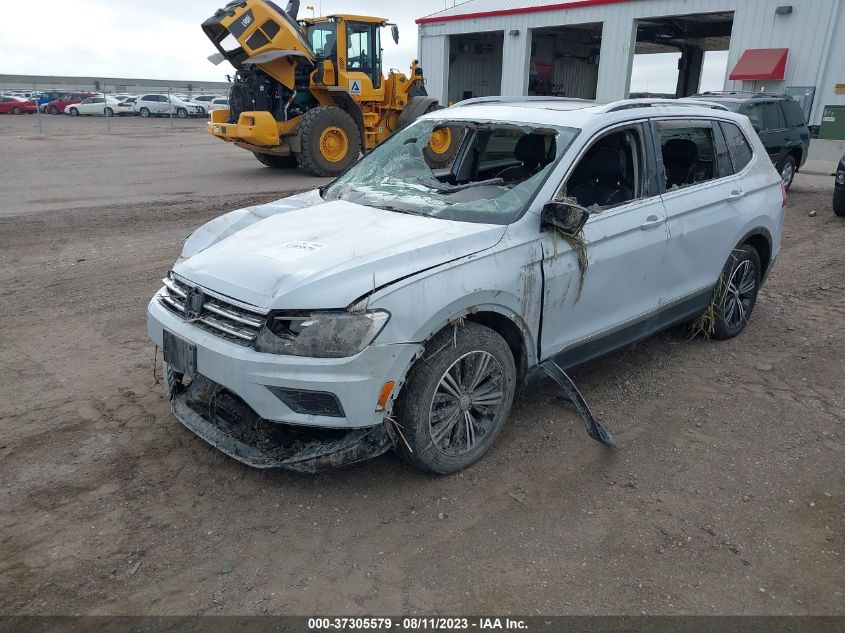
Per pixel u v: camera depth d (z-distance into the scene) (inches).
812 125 789.9
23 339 209.0
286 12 581.3
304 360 118.1
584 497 134.6
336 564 115.1
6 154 761.0
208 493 133.3
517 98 203.5
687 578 113.2
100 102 1801.2
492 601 107.4
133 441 150.7
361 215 156.3
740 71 816.3
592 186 175.9
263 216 175.0
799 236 372.8
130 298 250.2
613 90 968.9
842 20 754.8
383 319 119.6
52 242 335.6
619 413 168.4
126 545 118.5
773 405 173.9
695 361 199.9
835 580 113.6
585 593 109.4
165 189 511.2
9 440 150.0
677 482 140.3
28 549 116.9
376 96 623.8
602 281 158.6
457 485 137.6
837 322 235.1
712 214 189.2
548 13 1009.5
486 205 151.4
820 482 141.2
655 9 899.4
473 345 133.7
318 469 124.6
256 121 555.5
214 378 126.6
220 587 109.5
